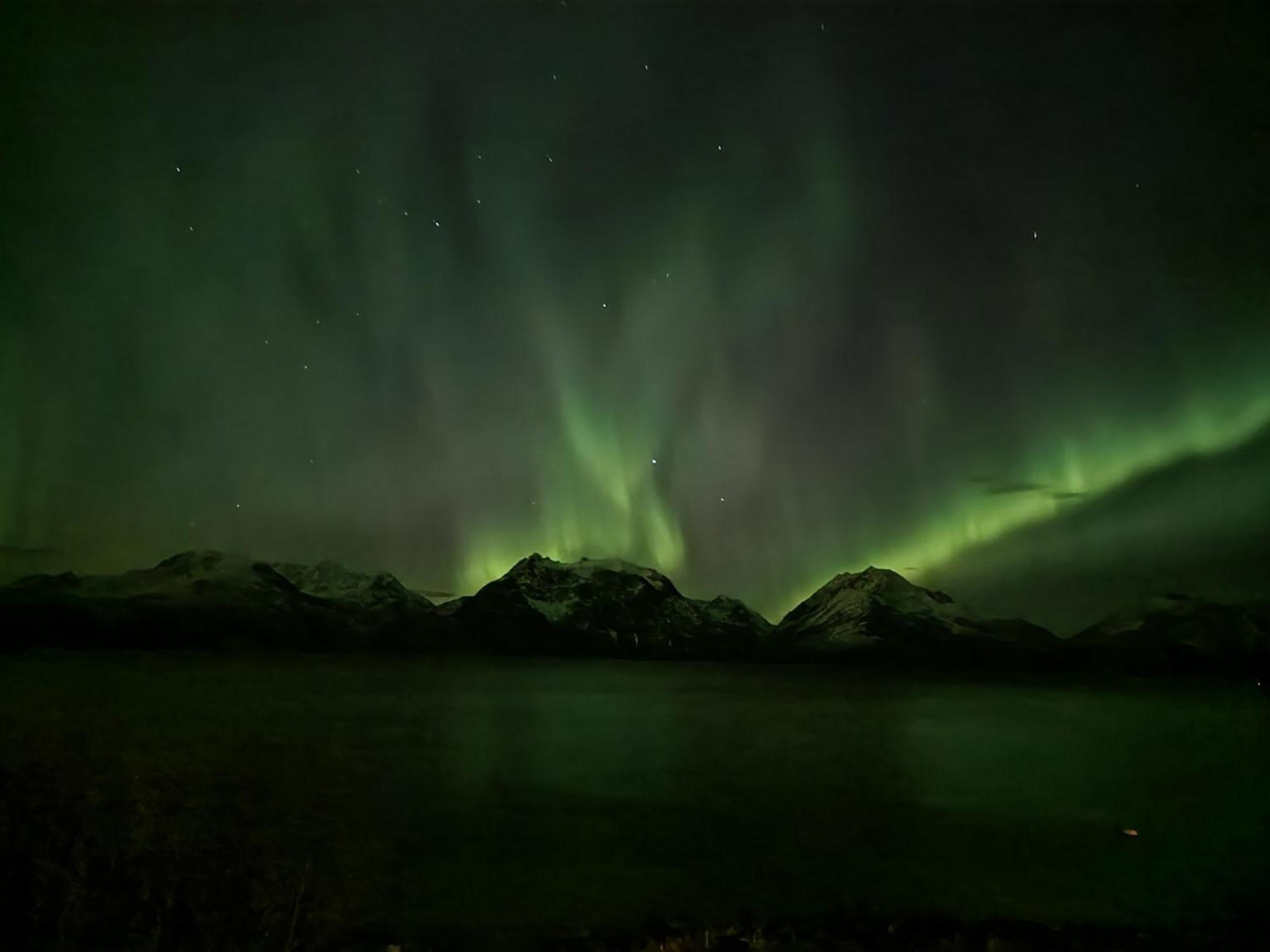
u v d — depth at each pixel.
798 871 13.69
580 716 54.44
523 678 102.50
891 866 14.20
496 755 31.50
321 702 57.56
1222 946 9.48
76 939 7.45
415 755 29.91
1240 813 20.88
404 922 9.56
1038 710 66.31
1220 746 41.12
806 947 8.62
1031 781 27.44
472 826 16.59
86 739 25.41
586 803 20.64
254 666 101.81
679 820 18.47
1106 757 35.44
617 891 11.91
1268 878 13.50
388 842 14.17
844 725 50.72
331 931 8.69
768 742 39.31
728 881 12.83
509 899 11.07
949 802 22.31
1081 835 17.58
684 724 49.91
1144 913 11.24
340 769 24.52
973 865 14.37
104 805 11.71
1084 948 9.00
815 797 22.61
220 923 8.15
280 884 9.49
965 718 57.88
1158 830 18.16
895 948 8.67
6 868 8.52
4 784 12.12
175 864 9.42
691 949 8.70
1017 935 9.37
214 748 27.39
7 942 7.34
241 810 15.09
